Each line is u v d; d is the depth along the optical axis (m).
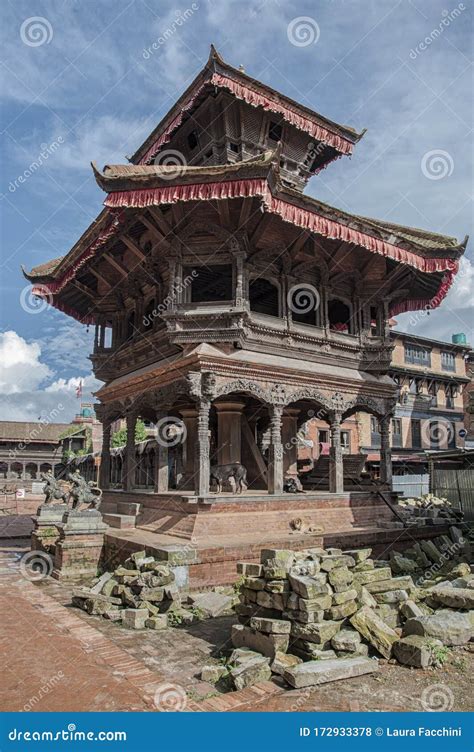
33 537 18.34
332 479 19.00
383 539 16.97
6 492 58.03
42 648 8.67
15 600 12.16
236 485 18.28
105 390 22.91
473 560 16.94
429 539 18.61
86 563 15.40
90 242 19.02
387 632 8.16
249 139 21.53
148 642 9.38
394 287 22.05
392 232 18.61
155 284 20.11
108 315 25.06
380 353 21.17
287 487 20.08
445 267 20.16
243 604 9.11
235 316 16.62
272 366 17.34
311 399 18.66
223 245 17.50
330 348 19.88
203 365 15.99
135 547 13.88
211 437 26.42
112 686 7.08
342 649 7.78
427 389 46.47
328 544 15.49
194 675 7.82
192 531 14.36
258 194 14.71
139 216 17.14
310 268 19.89
